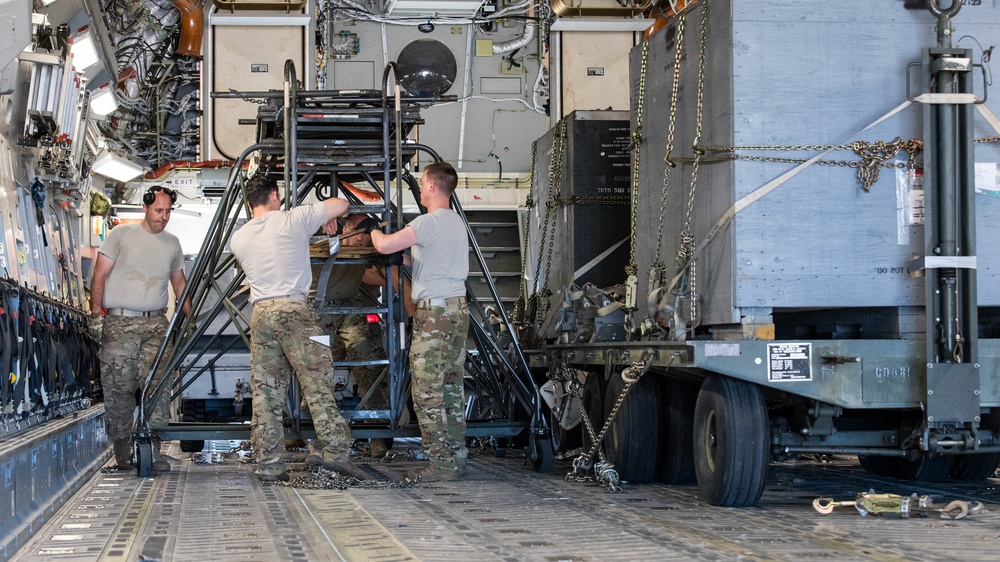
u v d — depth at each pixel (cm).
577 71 1506
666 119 721
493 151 1531
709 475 617
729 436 593
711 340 602
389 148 809
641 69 766
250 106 1440
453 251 766
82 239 1120
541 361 941
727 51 615
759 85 609
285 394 820
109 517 564
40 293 741
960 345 584
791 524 535
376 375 970
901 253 608
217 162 1346
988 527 525
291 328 730
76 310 905
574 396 807
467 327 775
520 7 1502
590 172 956
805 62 611
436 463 757
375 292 966
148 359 821
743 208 604
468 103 1521
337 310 779
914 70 611
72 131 866
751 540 480
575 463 744
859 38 614
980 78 618
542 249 1044
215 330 1139
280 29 1440
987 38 620
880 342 586
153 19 1511
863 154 606
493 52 1516
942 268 588
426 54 1502
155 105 1577
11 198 728
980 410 594
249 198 768
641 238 772
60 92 773
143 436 771
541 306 1014
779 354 579
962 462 747
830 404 596
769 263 603
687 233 663
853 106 612
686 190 676
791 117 610
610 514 573
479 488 707
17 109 775
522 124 1532
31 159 835
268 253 734
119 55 1498
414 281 766
